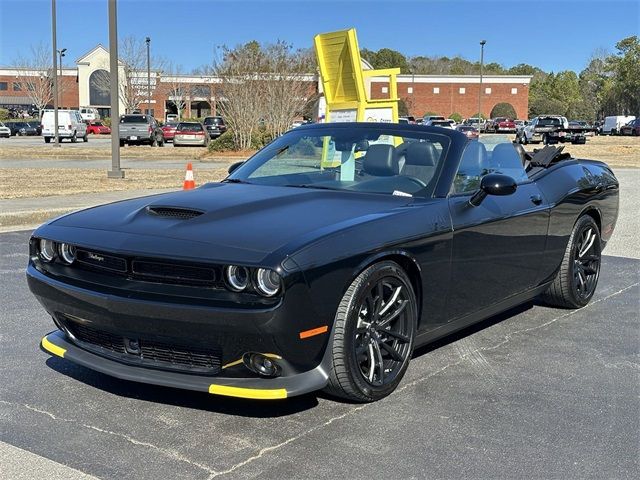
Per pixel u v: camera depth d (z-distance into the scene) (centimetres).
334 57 1441
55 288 369
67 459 315
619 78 8844
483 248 452
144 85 6900
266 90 2817
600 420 368
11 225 1006
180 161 2528
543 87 11175
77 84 8112
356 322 359
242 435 341
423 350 479
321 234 349
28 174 1822
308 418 362
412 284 407
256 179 482
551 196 538
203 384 339
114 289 348
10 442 332
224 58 2811
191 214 386
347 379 361
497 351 480
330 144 486
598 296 645
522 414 374
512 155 525
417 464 315
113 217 396
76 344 388
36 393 393
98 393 393
